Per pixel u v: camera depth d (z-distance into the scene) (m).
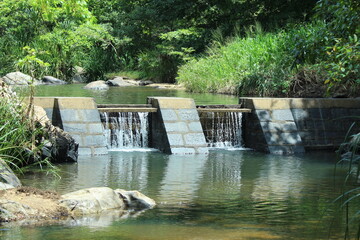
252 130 15.13
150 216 7.66
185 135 14.09
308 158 13.59
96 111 13.90
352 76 18.53
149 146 14.92
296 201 8.83
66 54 36.22
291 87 21.78
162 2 36.69
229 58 26.52
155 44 39.31
